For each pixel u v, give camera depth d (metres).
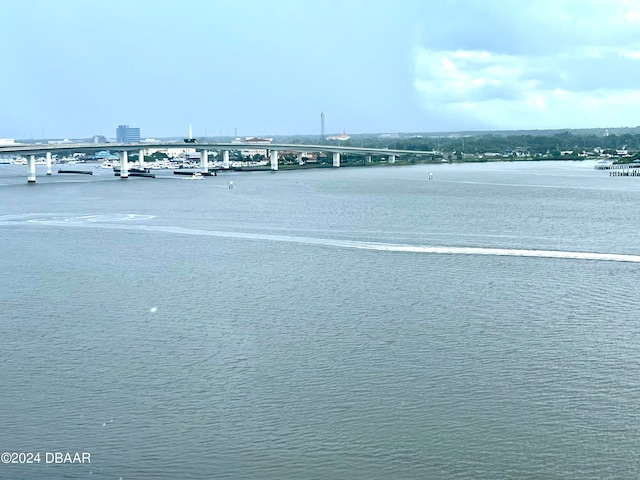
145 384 31.75
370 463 25.47
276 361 34.19
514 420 28.12
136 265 56.31
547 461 25.42
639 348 35.56
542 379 31.81
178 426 28.03
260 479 24.70
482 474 24.77
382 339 37.12
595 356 34.50
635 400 29.72
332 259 57.56
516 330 38.38
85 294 47.19
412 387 31.08
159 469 25.39
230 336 37.94
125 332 38.84
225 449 26.47
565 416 28.42
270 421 28.27
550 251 60.16
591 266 53.75
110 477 25.03
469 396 30.17
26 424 28.42
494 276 50.53
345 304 43.91
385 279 50.12
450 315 41.25
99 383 31.92
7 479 24.88
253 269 54.19
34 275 52.97
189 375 32.62
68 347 36.53
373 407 29.31
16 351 36.03
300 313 42.06
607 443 26.50
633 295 45.19
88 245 65.94
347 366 33.47
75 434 27.67
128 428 27.97
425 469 25.09
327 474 24.92
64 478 24.97
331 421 28.22
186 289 48.22
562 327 38.88
